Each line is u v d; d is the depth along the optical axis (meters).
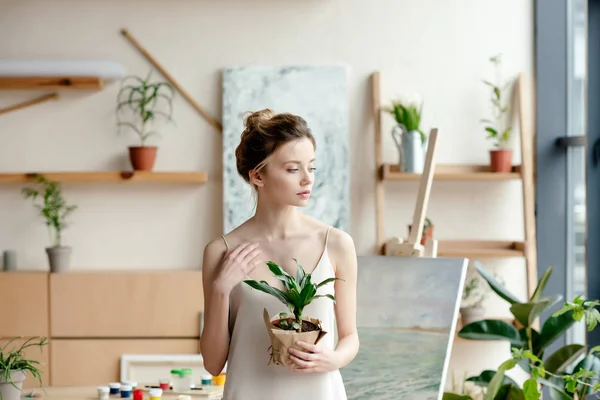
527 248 4.48
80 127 4.62
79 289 4.40
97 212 4.64
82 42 4.61
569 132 4.59
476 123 4.64
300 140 2.18
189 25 4.62
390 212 4.63
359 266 3.22
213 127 4.62
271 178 2.19
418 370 2.95
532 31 4.65
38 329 4.39
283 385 2.19
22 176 4.47
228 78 4.57
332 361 2.13
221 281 2.18
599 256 3.79
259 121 2.22
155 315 4.40
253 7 4.62
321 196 4.55
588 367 3.20
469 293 4.59
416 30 4.64
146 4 4.62
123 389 3.25
